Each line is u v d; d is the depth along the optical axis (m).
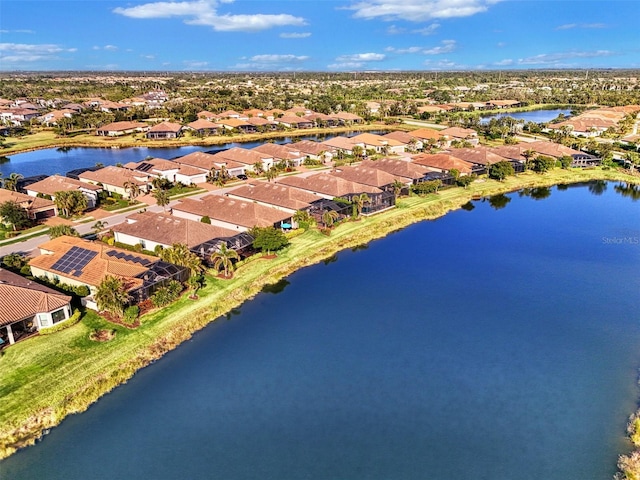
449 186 120.38
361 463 36.97
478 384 46.75
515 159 138.38
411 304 62.47
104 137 186.50
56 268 60.59
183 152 165.62
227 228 82.00
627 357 51.50
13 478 34.97
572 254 80.38
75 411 41.72
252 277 66.56
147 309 56.44
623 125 195.88
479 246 83.31
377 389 45.81
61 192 90.44
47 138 180.12
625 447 38.75
